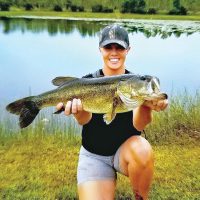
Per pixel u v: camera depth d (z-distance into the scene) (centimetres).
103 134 109
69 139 199
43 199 138
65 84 104
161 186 146
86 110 102
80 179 112
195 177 153
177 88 350
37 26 900
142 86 94
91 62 486
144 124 108
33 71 430
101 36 113
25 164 170
